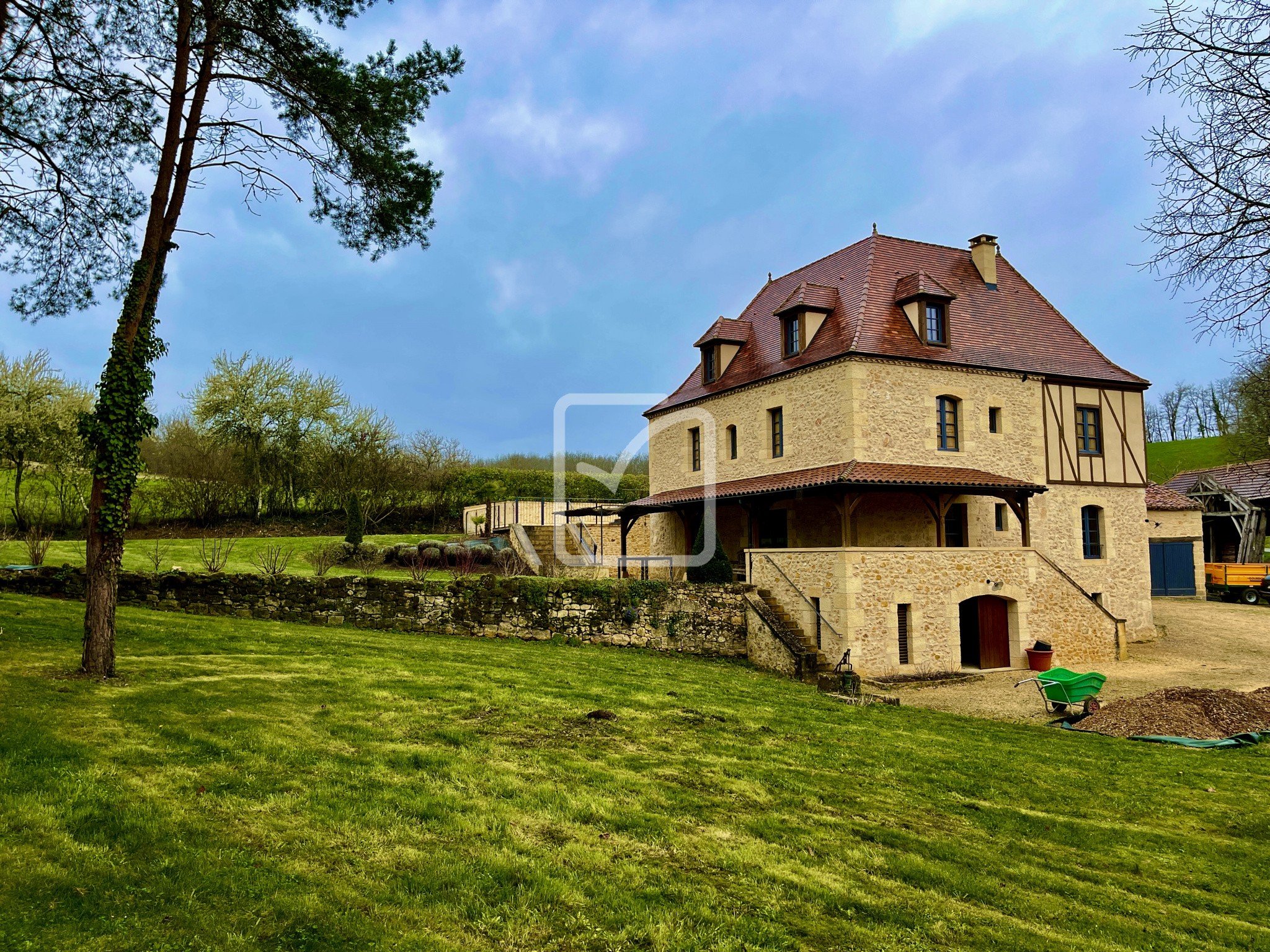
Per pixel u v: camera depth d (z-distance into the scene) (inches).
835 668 619.2
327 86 429.1
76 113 426.3
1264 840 295.6
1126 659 773.9
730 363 951.0
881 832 265.6
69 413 1060.5
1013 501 754.8
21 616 478.6
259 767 264.2
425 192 465.7
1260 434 1396.4
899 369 753.0
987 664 724.7
